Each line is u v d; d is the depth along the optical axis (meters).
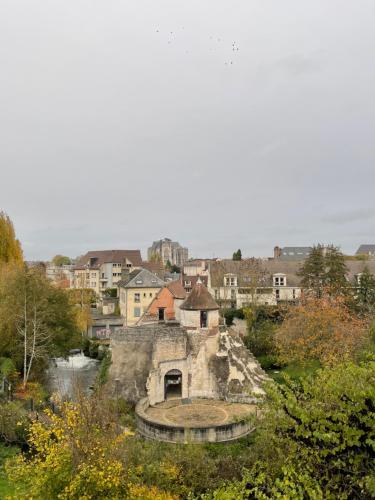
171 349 39.47
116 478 14.37
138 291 83.81
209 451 27.48
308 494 11.59
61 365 58.34
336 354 40.59
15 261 61.75
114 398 35.72
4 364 37.75
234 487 12.85
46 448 15.04
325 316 45.53
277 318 67.62
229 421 32.12
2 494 18.11
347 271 77.62
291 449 13.05
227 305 81.50
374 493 10.67
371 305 63.00
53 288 48.12
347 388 12.41
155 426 30.12
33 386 37.41
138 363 39.06
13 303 41.62
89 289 104.44
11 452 23.06
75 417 15.77
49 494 14.03
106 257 125.62
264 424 14.65
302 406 13.32
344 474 11.93
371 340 39.84
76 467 14.28
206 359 39.91
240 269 83.31
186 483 20.92
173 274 136.12
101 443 15.66
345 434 11.69
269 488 12.45
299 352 45.09
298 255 122.81
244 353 40.38
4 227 64.56
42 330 41.88
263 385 14.79
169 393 41.03
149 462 21.33
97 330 81.50
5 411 25.58
